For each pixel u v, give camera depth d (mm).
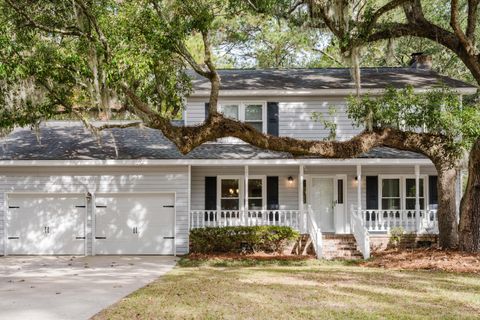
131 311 8953
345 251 17609
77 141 20141
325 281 12289
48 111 15742
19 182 18359
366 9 15727
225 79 21688
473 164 16125
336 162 18359
